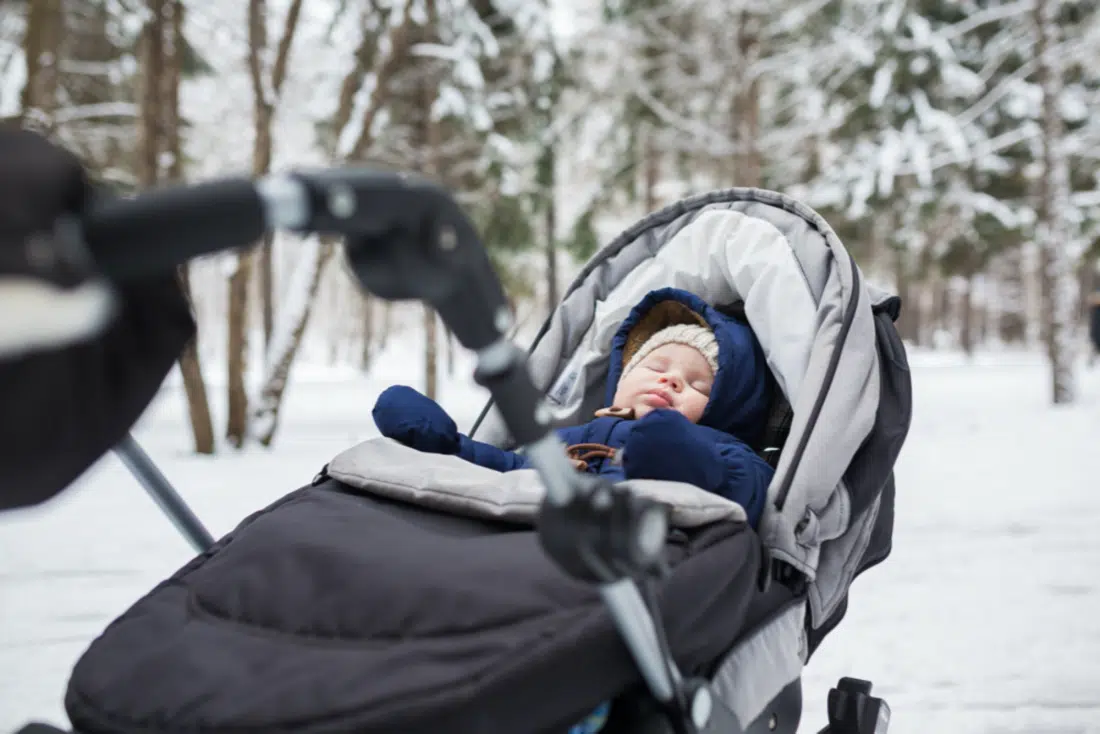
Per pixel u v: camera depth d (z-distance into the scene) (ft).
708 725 3.82
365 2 26.30
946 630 8.66
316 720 3.08
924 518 13.51
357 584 3.73
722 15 39.68
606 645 3.41
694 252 6.76
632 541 2.87
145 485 4.32
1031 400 32.73
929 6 37.40
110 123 33.45
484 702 3.14
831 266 5.94
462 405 34.65
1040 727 6.55
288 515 4.51
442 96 34.19
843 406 5.07
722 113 43.24
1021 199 40.88
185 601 4.03
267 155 22.85
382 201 2.28
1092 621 8.86
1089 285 78.95
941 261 45.73
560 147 42.98
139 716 3.28
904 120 38.17
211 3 25.40
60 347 2.06
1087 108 36.65
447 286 2.46
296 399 40.93
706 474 4.59
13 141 2.01
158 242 2.01
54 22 18.78
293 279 23.41
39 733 3.21
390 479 4.65
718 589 3.92
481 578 3.66
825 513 5.03
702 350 6.31
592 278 7.29
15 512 2.52
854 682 5.46
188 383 21.17
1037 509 14.02
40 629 8.65
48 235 1.86
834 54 38.04
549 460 2.88
